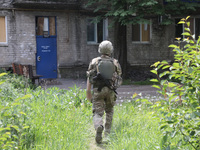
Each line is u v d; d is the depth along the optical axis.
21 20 17.89
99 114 5.01
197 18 20.59
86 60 19.20
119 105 7.66
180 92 3.17
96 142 5.05
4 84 8.20
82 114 6.65
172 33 20.61
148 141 4.49
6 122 4.18
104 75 4.97
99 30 19.47
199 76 3.10
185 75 3.12
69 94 8.09
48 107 6.59
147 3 14.55
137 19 15.65
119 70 5.12
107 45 5.07
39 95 7.89
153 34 20.34
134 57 20.03
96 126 4.86
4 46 17.67
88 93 5.11
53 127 5.16
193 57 3.25
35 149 4.18
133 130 5.24
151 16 20.19
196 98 3.13
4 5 17.52
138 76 18.53
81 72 19.12
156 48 20.45
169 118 3.05
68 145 4.46
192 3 16.81
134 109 7.00
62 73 18.73
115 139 4.97
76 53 18.97
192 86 3.15
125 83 16.06
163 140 3.22
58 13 18.50
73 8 18.55
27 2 17.45
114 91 5.10
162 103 3.28
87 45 19.19
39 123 5.04
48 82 15.29
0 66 17.56
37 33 18.36
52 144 4.38
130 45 19.91
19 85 10.31
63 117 5.96
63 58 18.77
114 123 5.82
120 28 17.14
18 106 5.42
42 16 18.38
